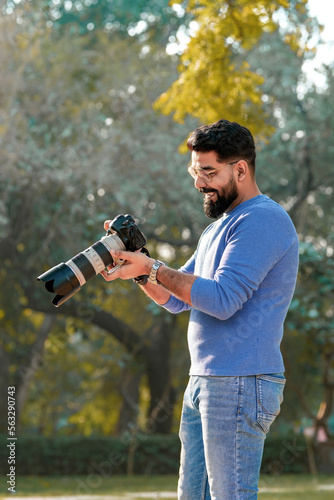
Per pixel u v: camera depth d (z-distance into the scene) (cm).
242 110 1096
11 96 1681
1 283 1881
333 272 1677
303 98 2042
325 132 2039
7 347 2250
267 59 1942
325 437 2147
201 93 1090
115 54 2073
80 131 1772
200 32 1073
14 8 1664
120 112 1972
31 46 1733
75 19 2323
